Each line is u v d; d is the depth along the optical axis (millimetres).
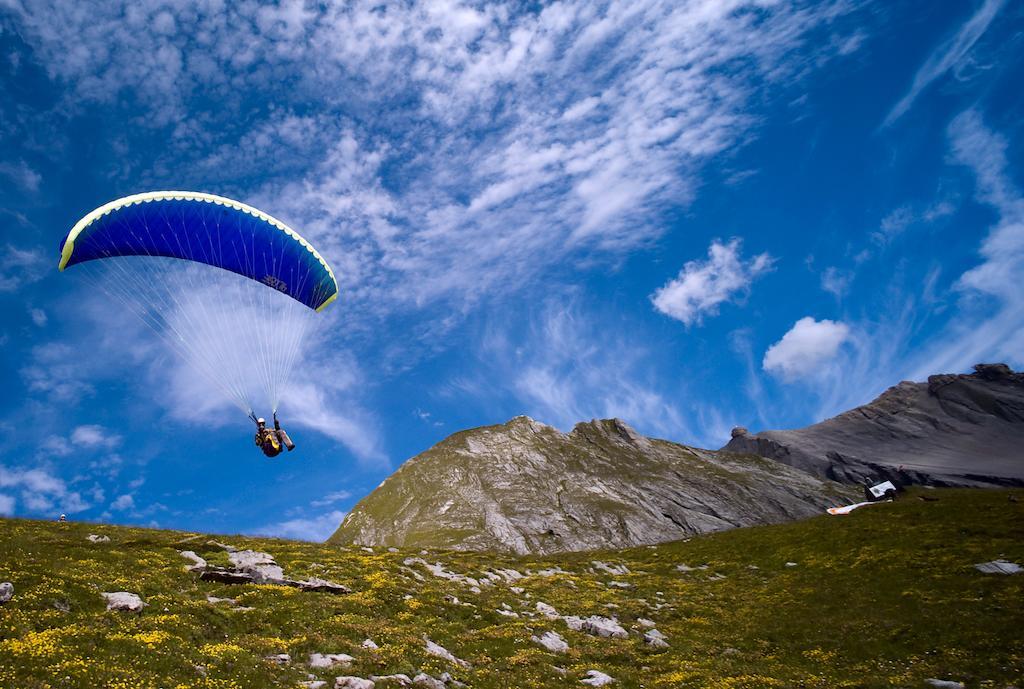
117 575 26453
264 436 30156
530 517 152125
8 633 18938
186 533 41344
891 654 30156
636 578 52969
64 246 31188
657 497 167875
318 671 22172
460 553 54844
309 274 37594
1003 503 55781
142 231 33219
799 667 30031
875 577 42625
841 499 180500
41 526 35781
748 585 48500
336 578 34438
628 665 29562
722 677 27875
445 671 24812
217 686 19109
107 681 17328
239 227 35438
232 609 26797
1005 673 26125
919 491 72250
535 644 30094
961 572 39656
